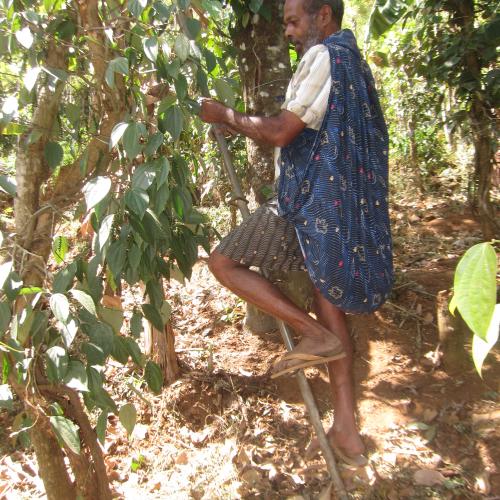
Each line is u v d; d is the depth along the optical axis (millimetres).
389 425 2748
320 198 1942
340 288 1950
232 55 2986
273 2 2984
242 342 3631
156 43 1726
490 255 670
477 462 2484
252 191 3324
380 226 2045
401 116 5586
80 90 2074
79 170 2051
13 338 1732
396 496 2395
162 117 1981
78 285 1905
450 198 5223
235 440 2926
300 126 1965
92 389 1783
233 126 2082
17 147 2057
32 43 1735
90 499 2264
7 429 3271
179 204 1929
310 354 2051
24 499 2805
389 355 3131
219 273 2162
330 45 1985
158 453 2994
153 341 3279
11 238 2004
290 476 2635
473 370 2885
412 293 3492
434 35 3979
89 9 1906
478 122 3666
